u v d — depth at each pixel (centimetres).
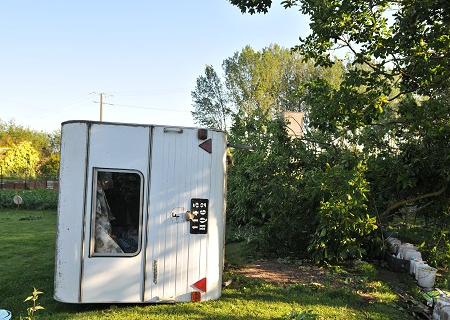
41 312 584
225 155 639
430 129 788
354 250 829
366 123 801
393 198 935
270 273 792
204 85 5288
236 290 672
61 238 578
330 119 795
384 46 752
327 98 801
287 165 977
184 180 609
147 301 589
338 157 953
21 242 1187
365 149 923
